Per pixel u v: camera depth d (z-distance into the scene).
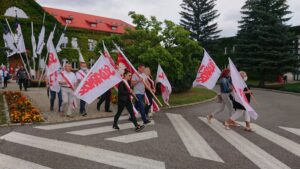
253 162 5.97
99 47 15.98
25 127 8.79
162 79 12.09
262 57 34.56
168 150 6.63
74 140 7.35
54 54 12.49
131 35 15.59
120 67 10.34
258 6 35.31
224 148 6.93
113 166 5.54
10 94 15.65
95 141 7.30
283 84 35.66
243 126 9.60
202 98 18.25
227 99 9.41
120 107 8.58
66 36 45.28
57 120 9.97
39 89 22.61
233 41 48.97
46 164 5.59
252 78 42.88
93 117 10.77
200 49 15.73
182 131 8.62
